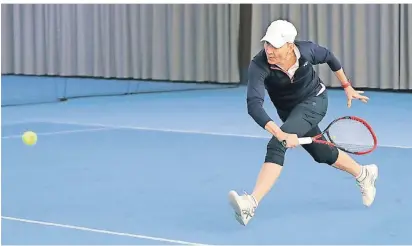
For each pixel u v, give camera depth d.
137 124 9.71
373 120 9.95
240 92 14.35
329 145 4.78
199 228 4.50
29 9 18.11
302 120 4.52
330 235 4.32
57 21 17.86
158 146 7.77
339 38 14.69
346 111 11.05
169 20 16.52
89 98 13.40
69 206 5.10
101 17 17.27
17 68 18.34
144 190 5.61
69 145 7.91
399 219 4.65
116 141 8.17
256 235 4.33
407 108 11.39
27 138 5.93
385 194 5.35
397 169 6.28
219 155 7.14
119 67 17.17
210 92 14.43
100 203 5.19
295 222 4.62
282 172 6.15
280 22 4.33
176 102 12.59
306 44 4.58
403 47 14.00
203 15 16.08
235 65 15.89
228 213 4.87
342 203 5.10
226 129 9.12
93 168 6.54
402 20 13.94
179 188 5.66
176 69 16.56
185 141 8.10
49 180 6.02
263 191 4.39
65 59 17.84
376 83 14.38
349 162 4.88
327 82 14.69
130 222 4.65
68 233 4.39
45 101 12.91
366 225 4.53
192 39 16.34
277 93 4.59
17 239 4.26
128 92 14.51
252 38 15.45
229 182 5.86
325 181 5.79
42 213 4.91
